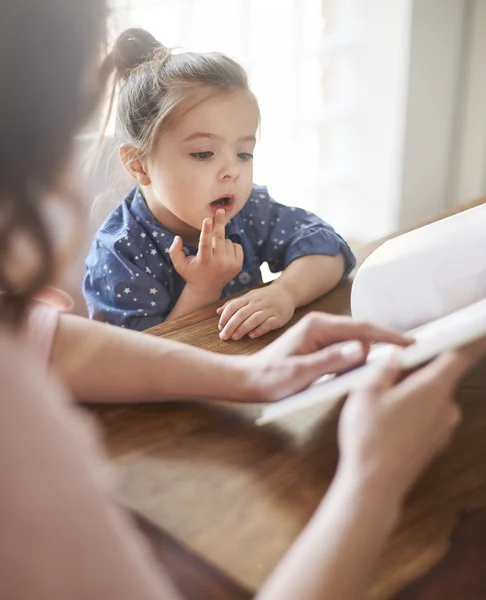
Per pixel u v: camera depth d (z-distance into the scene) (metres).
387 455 0.34
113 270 1.06
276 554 0.37
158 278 1.09
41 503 0.23
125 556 0.24
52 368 0.55
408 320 0.66
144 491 0.43
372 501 0.32
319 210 2.55
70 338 0.56
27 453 0.23
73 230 0.32
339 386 0.46
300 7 2.32
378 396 0.37
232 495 0.43
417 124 2.19
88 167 1.06
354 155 2.39
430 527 0.39
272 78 2.43
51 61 0.26
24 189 0.27
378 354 0.53
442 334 0.44
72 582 0.23
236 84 1.02
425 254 0.64
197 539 0.39
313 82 2.41
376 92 2.22
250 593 0.34
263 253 1.19
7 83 0.25
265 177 2.62
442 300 0.63
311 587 0.29
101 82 0.29
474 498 0.41
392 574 0.36
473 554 0.37
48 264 0.30
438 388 0.37
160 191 1.05
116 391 0.56
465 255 0.61
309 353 0.57
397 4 2.06
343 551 0.30
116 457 0.48
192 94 0.98
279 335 0.77
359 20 2.20
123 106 1.07
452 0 2.09
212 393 0.55
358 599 0.30
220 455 0.48
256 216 1.18
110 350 0.56
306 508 0.41
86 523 0.23
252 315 0.77
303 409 0.53
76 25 0.27
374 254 0.70
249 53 2.36
